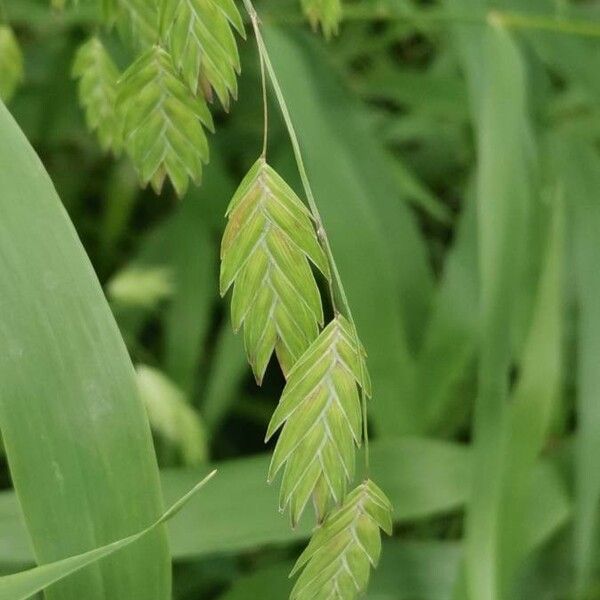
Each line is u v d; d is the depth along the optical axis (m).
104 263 0.51
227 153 0.55
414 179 0.51
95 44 0.28
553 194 0.46
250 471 0.32
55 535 0.23
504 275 0.34
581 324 0.42
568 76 0.45
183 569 0.44
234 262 0.22
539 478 0.38
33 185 0.23
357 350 0.22
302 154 0.40
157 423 0.35
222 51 0.22
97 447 0.23
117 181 0.49
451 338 0.41
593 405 0.39
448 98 0.50
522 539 0.37
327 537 0.22
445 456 0.36
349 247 0.39
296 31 0.45
